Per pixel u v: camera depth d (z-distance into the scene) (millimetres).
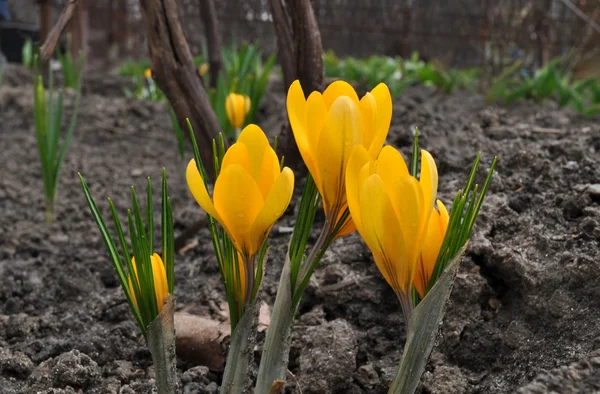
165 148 1048
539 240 407
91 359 401
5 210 756
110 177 885
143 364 415
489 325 382
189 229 588
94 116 1173
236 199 252
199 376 393
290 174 250
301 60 486
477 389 357
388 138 721
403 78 1566
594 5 2016
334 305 427
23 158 956
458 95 1582
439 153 587
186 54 480
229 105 695
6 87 1426
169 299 279
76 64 1345
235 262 274
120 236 282
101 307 479
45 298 523
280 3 526
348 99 256
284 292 278
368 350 397
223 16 2721
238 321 280
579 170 493
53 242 659
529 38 1839
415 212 251
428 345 270
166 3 464
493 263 398
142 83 1623
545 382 286
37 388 379
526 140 641
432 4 2908
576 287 366
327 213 273
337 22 2996
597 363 291
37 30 2109
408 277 265
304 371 372
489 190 487
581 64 1822
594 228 400
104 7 2512
